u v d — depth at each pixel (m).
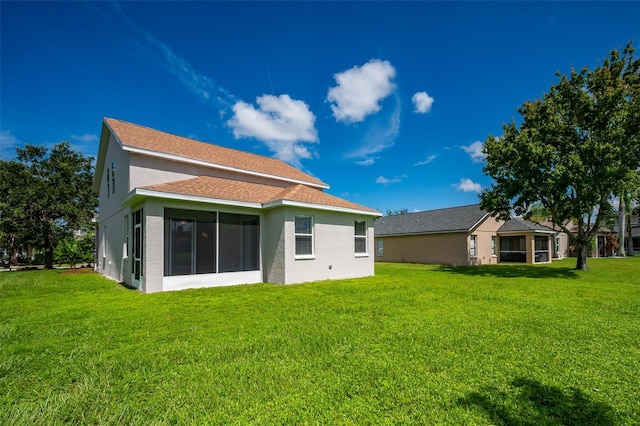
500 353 3.93
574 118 13.98
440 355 3.86
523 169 14.48
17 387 3.07
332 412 2.60
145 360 3.69
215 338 4.53
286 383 3.12
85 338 4.54
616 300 7.58
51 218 21.55
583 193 13.06
